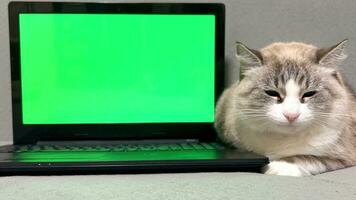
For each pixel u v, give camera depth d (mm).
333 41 1161
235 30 1157
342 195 654
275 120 897
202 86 1062
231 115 1005
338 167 904
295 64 934
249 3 1150
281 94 918
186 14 1044
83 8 1026
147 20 1042
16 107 1023
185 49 1053
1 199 635
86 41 1034
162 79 1056
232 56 1163
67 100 1039
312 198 638
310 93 917
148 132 1058
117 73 1047
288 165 846
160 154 870
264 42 1164
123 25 1039
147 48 1048
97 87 1045
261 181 730
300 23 1158
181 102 1062
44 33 1020
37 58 1022
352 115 1019
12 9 1006
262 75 948
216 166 810
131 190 672
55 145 1014
